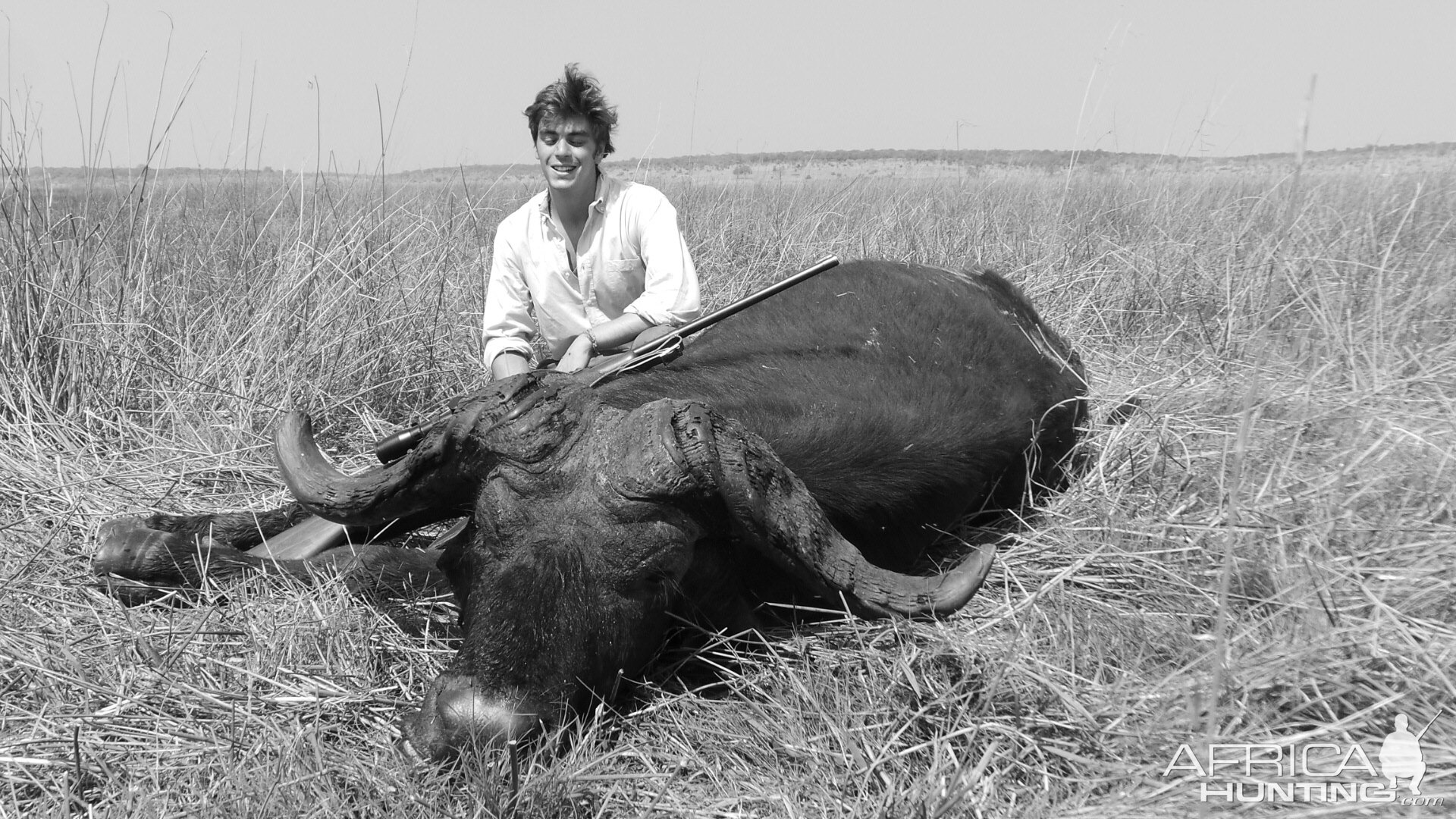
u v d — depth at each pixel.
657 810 2.77
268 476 4.78
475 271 6.61
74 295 5.48
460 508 3.27
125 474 4.71
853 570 3.00
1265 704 3.01
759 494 2.92
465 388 5.84
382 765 2.81
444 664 3.31
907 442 3.78
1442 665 3.09
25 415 5.05
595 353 4.36
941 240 8.31
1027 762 2.89
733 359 4.05
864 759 2.84
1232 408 4.95
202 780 2.81
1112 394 5.37
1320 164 16.61
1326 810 2.58
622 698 3.14
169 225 6.80
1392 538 3.81
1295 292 6.08
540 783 2.66
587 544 2.90
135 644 3.36
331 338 5.73
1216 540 3.87
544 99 4.44
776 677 3.20
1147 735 2.86
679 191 11.31
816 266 4.01
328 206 6.58
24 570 3.72
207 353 5.64
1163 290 6.92
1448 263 6.72
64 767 2.82
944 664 3.20
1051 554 4.03
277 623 3.40
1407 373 5.39
